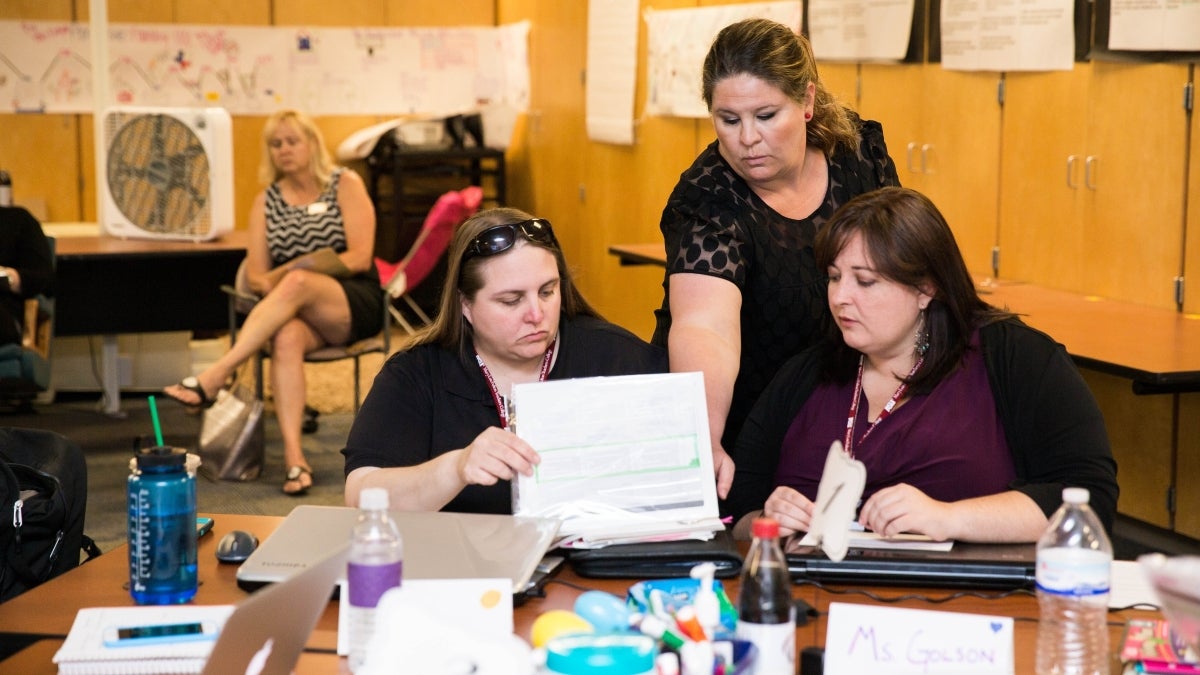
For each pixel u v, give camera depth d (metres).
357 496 2.01
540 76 8.18
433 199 8.48
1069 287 4.29
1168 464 3.98
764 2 5.57
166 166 5.56
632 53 6.77
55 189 7.89
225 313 5.77
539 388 1.92
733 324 2.25
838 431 2.10
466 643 1.23
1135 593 1.76
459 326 2.18
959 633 1.51
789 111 2.22
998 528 1.85
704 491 1.90
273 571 1.77
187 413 6.10
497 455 1.87
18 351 4.62
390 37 8.54
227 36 8.19
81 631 1.58
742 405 2.48
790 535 1.91
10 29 7.69
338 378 6.90
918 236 1.96
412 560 1.73
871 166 2.52
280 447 5.49
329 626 1.67
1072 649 1.52
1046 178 4.33
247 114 8.30
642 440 1.91
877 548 1.83
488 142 8.55
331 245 5.30
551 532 1.80
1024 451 2.04
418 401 2.18
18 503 2.11
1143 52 3.88
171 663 1.51
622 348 2.25
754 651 1.41
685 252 2.33
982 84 4.55
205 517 2.10
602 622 1.47
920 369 2.05
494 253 2.08
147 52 8.03
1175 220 3.85
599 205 7.40
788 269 2.36
